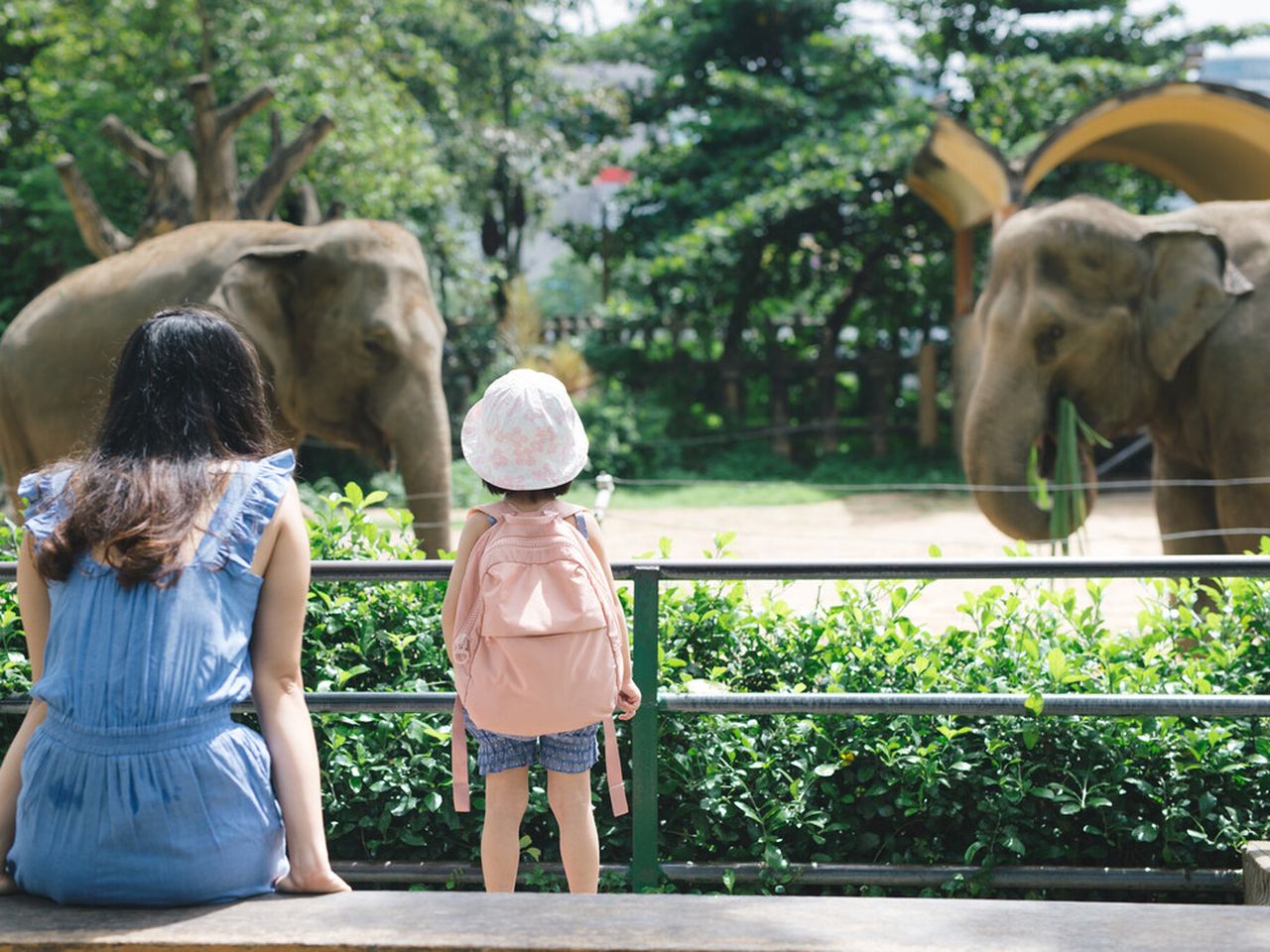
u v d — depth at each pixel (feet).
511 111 65.26
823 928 6.29
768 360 59.98
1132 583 27.48
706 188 62.90
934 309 64.75
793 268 65.21
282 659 6.89
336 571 10.09
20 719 12.03
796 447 60.95
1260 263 21.27
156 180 33.45
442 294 59.36
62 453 24.07
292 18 47.24
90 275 24.59
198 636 6.49
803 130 64.95
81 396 23.70
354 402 23.52
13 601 12.11
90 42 49.19
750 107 64.69
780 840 10.80
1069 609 12.32
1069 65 58.95
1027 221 22.45
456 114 57.88
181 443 6.75
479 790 11.14
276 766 6.80
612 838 11.10
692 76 68.85
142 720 6.35
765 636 12.01
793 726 11.05
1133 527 39.22
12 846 6.84
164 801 6.33
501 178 63.93
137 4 46.60
